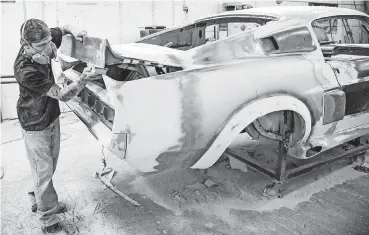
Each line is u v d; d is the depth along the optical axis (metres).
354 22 9.26
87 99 2.56
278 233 2.04
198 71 1.90
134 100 1.74
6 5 4.73
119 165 3.12
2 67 4.89
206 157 2.05
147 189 2.62
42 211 2.09
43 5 4.96
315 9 2.61
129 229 2.10
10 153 3.55
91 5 5.32
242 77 2.00
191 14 6.37
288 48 2.22
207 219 2.21
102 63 1.64
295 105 2.19
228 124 1.97
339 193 2.55
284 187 2.63
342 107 2.46
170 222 2.17
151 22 5.96
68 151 3.56
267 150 3.45
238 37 2.09
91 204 2.41
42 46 1.78
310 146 2.46
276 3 7.55
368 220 2.18
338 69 2.47
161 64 1.84
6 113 5.07
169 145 1.88
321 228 2.09
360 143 3.14
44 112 1.93
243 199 2.46
